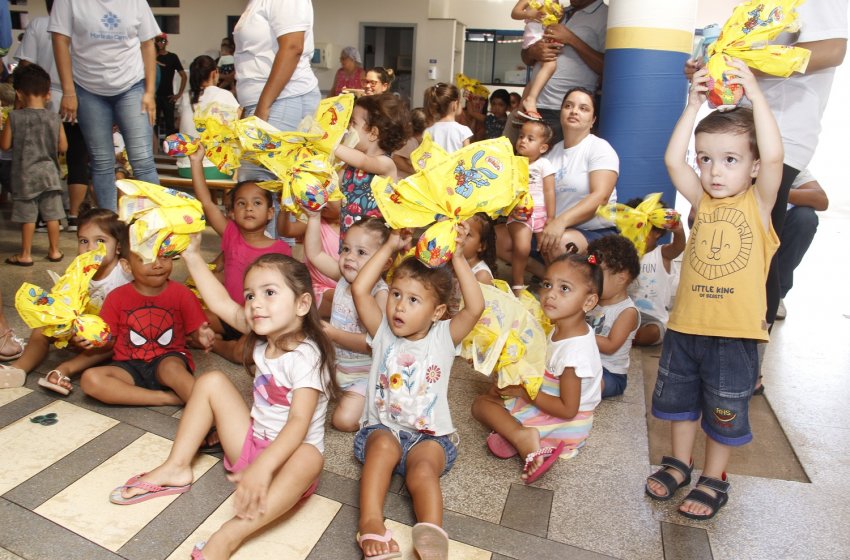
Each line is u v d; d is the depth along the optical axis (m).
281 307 2.07
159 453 2.34
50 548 1.86
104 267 3.01
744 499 2.27
